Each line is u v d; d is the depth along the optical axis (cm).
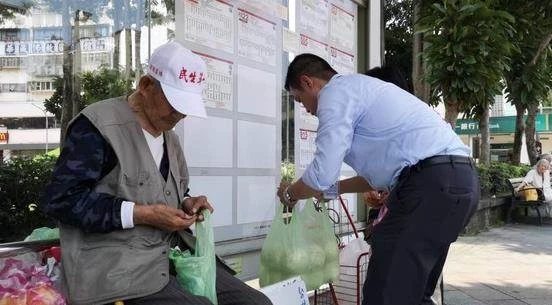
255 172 352
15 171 253
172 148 221
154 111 205
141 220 191
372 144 260
